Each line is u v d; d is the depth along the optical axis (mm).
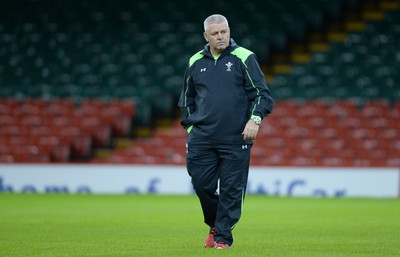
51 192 80688
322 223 48750
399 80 102062
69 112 95625
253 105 31750
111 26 111062
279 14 112250
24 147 90688
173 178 80500
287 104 95188
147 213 56031
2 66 106250
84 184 80875
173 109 99062
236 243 36438
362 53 106812
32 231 42156
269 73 107625
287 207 63000
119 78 103125
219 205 32469
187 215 54406
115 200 70250
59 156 90375
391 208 62375
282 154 89000
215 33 31531
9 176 80875
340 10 115312
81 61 106062
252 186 79812
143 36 109312
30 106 96312
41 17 113250
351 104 95312
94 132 93125
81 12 113688
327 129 92250
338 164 88250
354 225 47281
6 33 111250
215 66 32094
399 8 116125
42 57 107250
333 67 104375
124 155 89875
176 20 111750
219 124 31938
